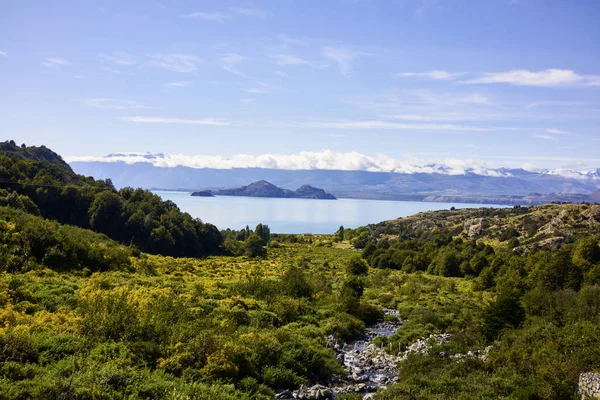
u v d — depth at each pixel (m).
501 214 191.62
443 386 22.45
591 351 22.22
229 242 151.12
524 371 23.34
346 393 22.97
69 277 42.38
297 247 169.25
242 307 36.84
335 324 38.62
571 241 110.25
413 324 41.38
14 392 14.53
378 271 101.19
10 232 47.12
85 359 18.52
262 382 22.47
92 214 107.12
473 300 59.78
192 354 21.44
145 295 35.12
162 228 110.19
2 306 26.16
